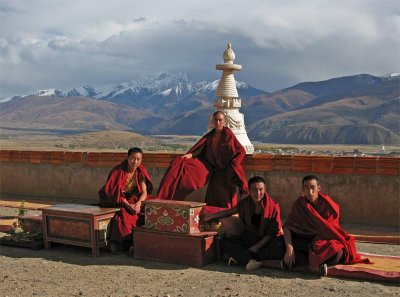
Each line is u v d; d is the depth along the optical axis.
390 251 6.54
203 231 6.17
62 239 6.65
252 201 5.95
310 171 8.23
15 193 11.34
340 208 8.07
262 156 8.56
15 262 6.23
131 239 6.57
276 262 5.75
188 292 5.00
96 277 5.55
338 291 4.97
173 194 7.21
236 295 4.89
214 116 7.35
